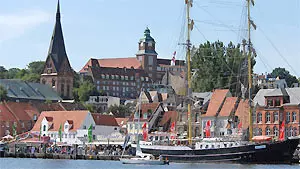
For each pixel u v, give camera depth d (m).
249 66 183.00
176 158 179.75
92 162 194.25
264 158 166.75
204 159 174.25
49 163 188.38
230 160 169.88
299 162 177.25
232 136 193.50
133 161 181.38
